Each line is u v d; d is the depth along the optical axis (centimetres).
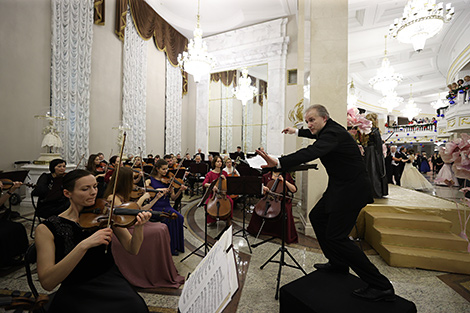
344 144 192
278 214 347
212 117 1210
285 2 929
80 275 142
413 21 590
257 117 1116
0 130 536
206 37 1166
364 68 1357
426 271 285
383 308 170
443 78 1547
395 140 1886
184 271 275
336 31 394
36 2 596
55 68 636
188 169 793
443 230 331
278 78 1012
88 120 712
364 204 193
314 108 213
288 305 192
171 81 1127
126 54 868
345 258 191
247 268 286
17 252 276
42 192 339
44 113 617
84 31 693
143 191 315
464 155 125
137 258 243
